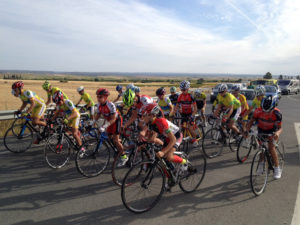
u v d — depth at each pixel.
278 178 3.84
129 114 6.42
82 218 2.72
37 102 5.12
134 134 4.87
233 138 5.48
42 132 5.22
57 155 4.66
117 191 3.44
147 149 3.62
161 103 6.02
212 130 5.11
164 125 2.84
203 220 2.70
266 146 3.54
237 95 5.80
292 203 3.12
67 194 3.31
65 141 4.55
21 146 5.25
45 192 3.36
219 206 3.03
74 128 4.52
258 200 3.20
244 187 3.61
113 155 4.89
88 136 4.69
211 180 3.87
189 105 5.41
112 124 4.10
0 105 15.83
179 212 2.88
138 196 2.97
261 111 3.66
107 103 3.96
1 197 3.18
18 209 2.89
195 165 3.54
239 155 5.18
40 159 4.71
